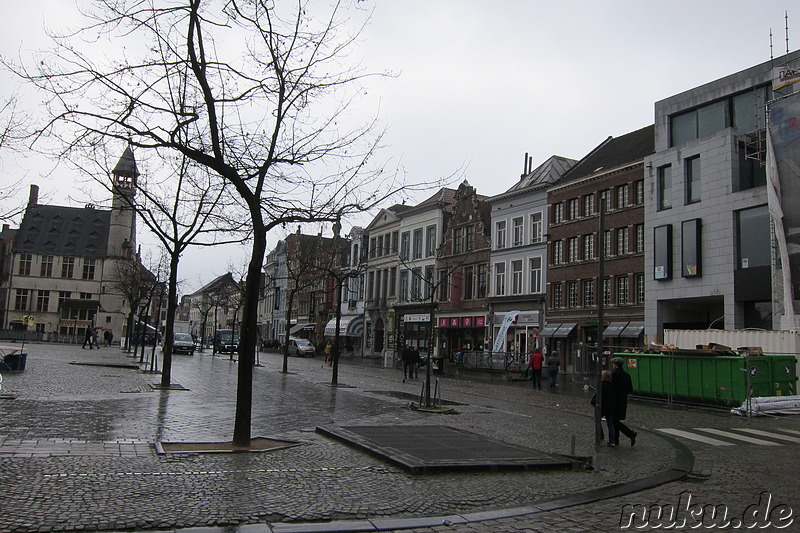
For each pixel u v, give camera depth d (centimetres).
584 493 818
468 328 4884
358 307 6500
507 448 1091
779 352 2184
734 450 1226
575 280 3919
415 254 5681
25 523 585
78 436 1059
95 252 8112
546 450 1148
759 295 2814
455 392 2453
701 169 3147
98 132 1022
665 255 3256
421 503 733
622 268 3597
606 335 3553
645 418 1773
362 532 618
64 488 716
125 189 1861
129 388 1917
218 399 1747
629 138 4116
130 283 5181
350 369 3934
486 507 734
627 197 3619
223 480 795
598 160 4122
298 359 5406
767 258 2820
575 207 3981
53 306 7944
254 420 1399
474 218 4894
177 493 719
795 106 2606
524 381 3325
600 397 1148
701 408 2077
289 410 1599
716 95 3158
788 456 1162
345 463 945
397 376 3403
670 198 3322
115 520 607
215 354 5566
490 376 3512
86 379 2145
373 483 822
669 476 947
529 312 4231
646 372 2317
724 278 2983
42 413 1299
